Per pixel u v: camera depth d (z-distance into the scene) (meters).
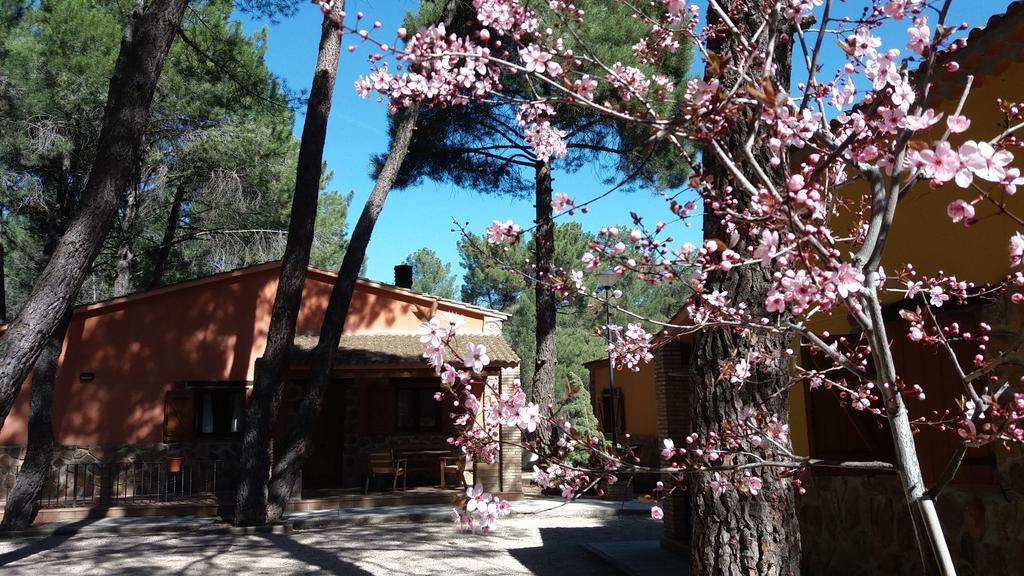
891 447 6.14
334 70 12.40
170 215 21.77
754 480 3.31
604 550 8.88
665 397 10.52
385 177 13.10
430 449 15.56
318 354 12.38
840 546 6.17
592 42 12.92
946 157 1.88
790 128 2.76
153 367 14.67
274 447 14.20
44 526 11.70
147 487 14.13
